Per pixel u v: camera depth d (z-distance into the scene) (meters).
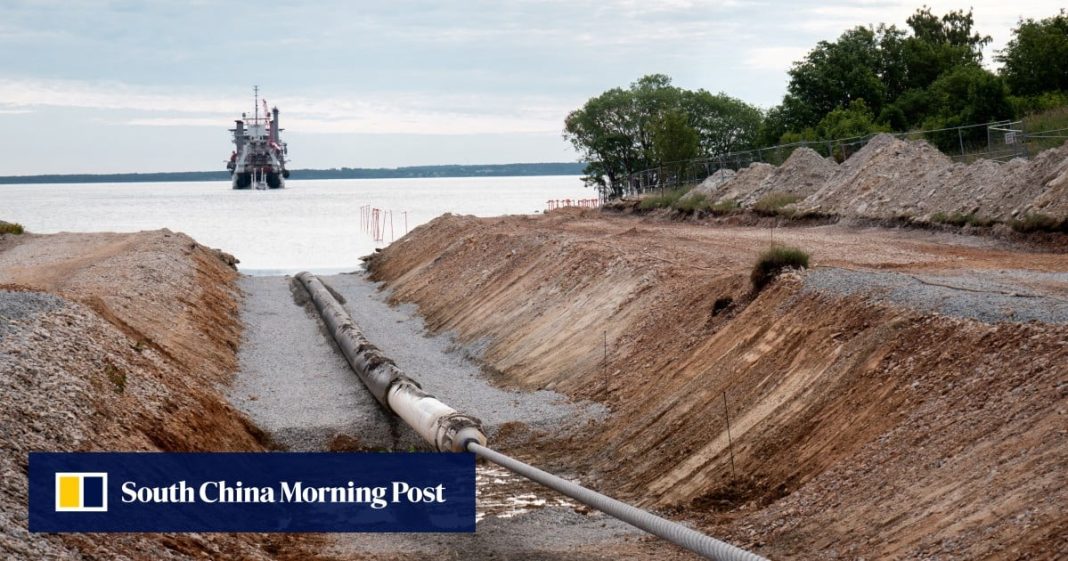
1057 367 13.59
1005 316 16.06
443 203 190.50
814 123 83.06
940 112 66.00
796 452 16.67
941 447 13.63
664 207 61.56
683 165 81.44
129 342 22.72
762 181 54.62
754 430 18.00
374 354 28.42
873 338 17.69
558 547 16.14
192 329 31.42
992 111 57.38
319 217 138.62
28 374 16.97
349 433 24.03
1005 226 33.12
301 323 40.28
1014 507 11.14
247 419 24.00
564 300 33.25
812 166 52.91
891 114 76.31
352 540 17.09
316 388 28.20
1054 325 14.88
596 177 109.12
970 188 37.41
